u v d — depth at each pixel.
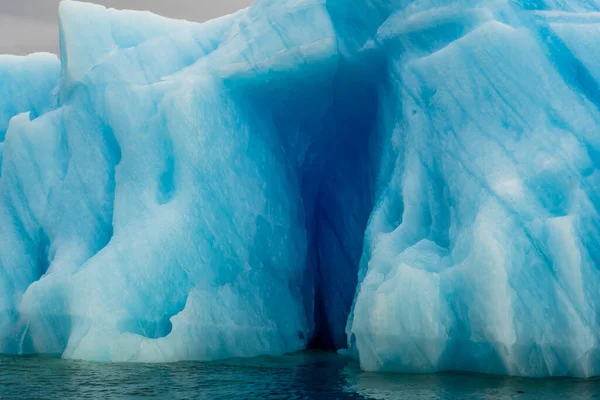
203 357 12.84
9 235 15.73
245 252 14.30
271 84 15.23
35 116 18.33
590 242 10.49
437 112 12.55
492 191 11.02
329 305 16.58
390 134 14.23
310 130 16.56
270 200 15.06
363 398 8.34
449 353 10.66
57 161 15.94
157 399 8.41
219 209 14.19
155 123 14.68
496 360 10.36
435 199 12.23
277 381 9.88
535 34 12.12
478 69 12.24
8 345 14.38
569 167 10.89
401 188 12.74
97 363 12.02
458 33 12.99
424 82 12.94
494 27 12.16
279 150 15.94
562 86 11.69
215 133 14.55
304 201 17.12
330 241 16.92
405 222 12.17
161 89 15.05
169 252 13.34
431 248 11.46
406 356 10.77
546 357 9.98
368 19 14.36
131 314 12.81
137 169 14.44
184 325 12.73
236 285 13.93
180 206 13.77
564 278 10.11
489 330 10.21
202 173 14.21
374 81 15.09
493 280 10.21
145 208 13.97
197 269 13.53
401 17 13.69
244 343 13.48
